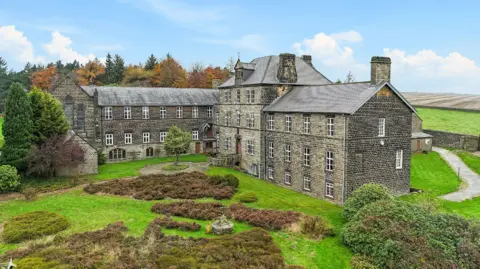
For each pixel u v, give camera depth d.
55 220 27.67
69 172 45.47
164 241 23.94
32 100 44.47
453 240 23.84
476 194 40.25
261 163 48.44
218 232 26.00
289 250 24.19
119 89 60.94
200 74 115.50
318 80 50.97
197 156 62.88
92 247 22.67
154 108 61.41
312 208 34.75
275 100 47.91
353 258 23.27
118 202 34.31
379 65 37.16
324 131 37.84
